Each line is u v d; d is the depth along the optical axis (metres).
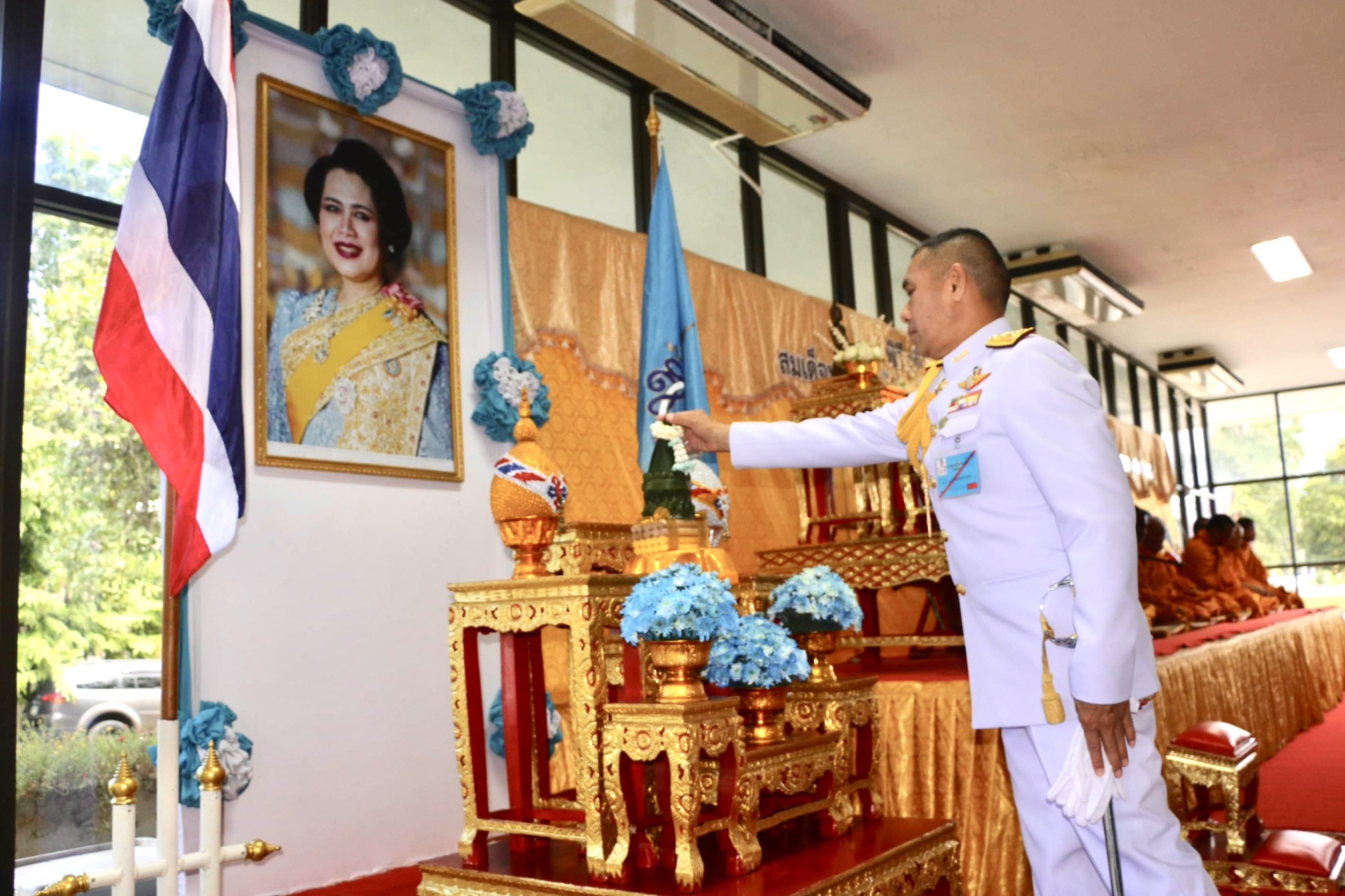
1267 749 5.42
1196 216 7.01
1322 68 5.05
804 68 4.25
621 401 4.07
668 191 3.59
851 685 2.21
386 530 3.14
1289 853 2.87
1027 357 1.80
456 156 3.54
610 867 1.83
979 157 5.95
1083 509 1.67
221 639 2.71
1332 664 7.88
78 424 2.73
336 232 3.12
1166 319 9.73
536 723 2.23
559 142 4.30
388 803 3.01
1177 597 5.57
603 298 4.07
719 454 4.73
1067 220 7.02
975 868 3.13
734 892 1.72
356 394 3.11
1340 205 6.88
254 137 2.95
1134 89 5.20
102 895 2.57
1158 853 1.72
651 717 1.79
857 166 6.03
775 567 4.08
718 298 4.85
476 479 3.43
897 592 5.69
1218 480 14.16
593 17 3.74
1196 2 4.46
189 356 2.33
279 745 2.78
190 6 2.43
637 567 2.06
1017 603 1.80
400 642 3.12
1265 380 13.02
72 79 2.76
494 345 3.57
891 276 6.77
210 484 2.30
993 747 3.16
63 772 2.59
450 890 2.00
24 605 2.57
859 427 2.33
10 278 2.56
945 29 4.58
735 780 1.85
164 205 2.35
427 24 3.77
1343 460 13.43
